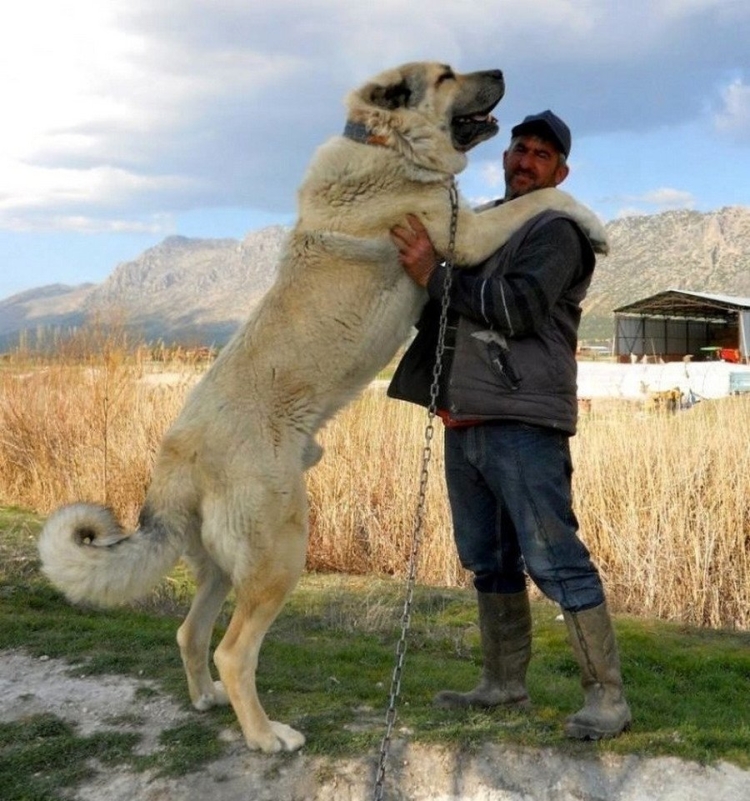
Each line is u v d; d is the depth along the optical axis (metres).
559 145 3.80
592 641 3.37
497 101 4.29
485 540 3.68
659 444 7.63
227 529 3.40
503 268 3.41
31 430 10.07
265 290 3.92
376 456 8.16
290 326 3.63
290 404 3.56
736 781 3.22
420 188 3.81
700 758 3.31
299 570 3.49
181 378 9.69
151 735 3.60
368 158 3.79
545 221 3.31
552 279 3.17
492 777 3.23
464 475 3.63
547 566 3.32
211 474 3.44
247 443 3.43
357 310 3.67
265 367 3.56
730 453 7.62
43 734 3.65
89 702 3.93
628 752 3.33
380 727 3.57
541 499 3.29
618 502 7.46
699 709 4.15
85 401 9.83
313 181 3.88
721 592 6.84
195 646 3.74
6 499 9.91
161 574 3.46
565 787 3.19
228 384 3.55
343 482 8.09
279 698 3.96
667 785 3.19
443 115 4.05
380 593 6.65
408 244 3.63
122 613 5.68
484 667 3.84
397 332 3.77
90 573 3.34
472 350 3.33
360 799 3.17
